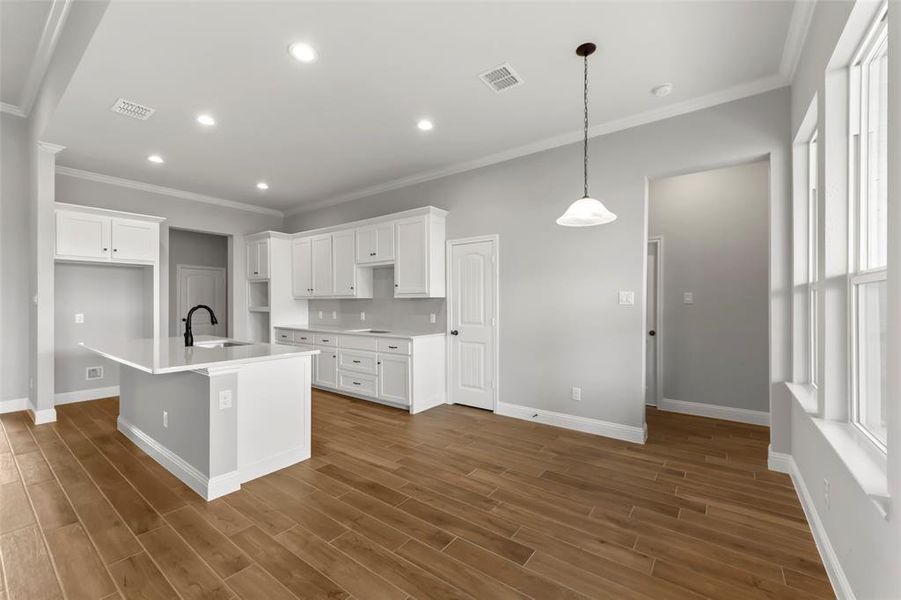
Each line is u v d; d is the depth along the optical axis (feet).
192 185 17.04
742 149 9.49
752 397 12.94
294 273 19.92
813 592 5.42
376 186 17.20
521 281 13.17
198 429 8.27
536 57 8.29
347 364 16.33
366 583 5.61
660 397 14.53
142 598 5.29
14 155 13.07
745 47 7.97
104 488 8.32
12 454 10.05
